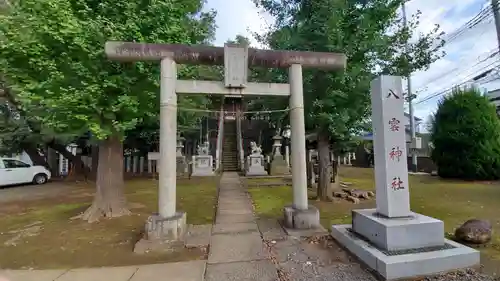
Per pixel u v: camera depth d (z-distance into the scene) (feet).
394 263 10.40
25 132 39.55
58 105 15.35
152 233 14.88
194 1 19.75
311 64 17.53
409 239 11.79
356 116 21.24
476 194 26.76
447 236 14.65
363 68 20.35
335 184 30.09
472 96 37.76
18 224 19.15
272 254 13.33
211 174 49.62
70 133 18.04
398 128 13.37
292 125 17.62
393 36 20.84
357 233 13.84
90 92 15.76
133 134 40.19
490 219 17.81
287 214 17.39
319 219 17.74
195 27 21.24
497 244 13.38
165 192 15.48
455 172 38.32
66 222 19.48
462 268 11.03
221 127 69.10
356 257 12.53
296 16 22.22
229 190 33.22
